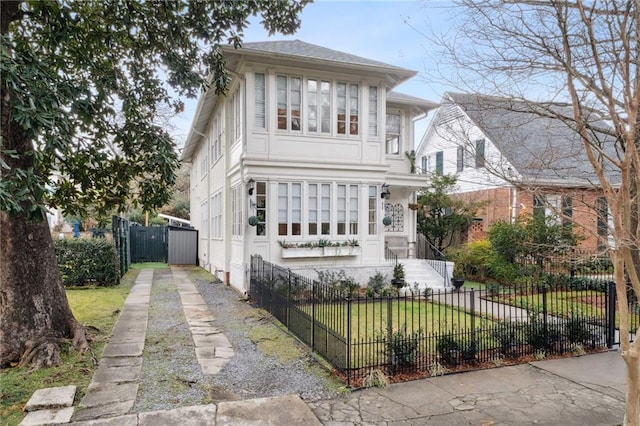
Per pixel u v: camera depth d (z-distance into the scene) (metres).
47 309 6.19
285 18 7.90
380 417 4.33
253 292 10.75
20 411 4.36
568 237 12.58
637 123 3.45
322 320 6.45
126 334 7.42
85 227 24.42
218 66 7.88
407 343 5.66
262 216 11.55
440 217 17.09
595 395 4.97
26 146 5.71
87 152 7.14
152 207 7.56
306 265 11.88
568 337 6.68
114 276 12.90
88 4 6.76
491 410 4.54
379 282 12.05
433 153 21.48
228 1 7.21
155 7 6.71
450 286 12.80
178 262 21.61
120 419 4.18
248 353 6.42
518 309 9.62
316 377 5.43
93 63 6.47
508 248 13.25
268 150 11.52
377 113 12.66
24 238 6.08
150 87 7.63
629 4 3.20
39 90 4.79
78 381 5.18
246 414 4.34
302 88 11.84
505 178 4.42
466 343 6.04
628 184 3.43
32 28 6.99
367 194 12.55
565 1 3.44
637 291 3.56
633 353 3.58
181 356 6.24
